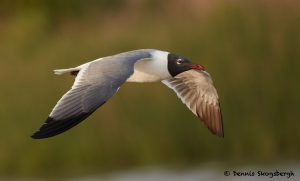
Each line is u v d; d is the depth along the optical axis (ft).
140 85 55.21
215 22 57.67
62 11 87.92
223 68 55.36
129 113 54.70
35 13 83.35
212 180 51.24
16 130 54.70
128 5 82.23
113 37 61.46
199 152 54.49
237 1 58.95
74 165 54.39
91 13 86.22
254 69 55.52
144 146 54.24
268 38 56.59
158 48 57.41
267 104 54.95
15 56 61.11
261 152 54.08
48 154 54.60
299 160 53.36
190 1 64.18
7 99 55.31
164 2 70.79
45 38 69.36
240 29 56.95
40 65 57.31
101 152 54.44
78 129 54.75
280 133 54.85
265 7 58.08
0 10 87.20
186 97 39.88
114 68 33.12
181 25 59.57
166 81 39.86
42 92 55.36
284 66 55.77
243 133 54.54
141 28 64.18
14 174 54.54
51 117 30.83
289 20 57.21
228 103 54.75
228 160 54.13
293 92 55.31
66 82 55.77
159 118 54.54
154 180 51.98
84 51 59.06
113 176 53.21
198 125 54.44
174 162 54.13
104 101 31.78
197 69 37.32
